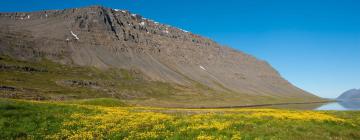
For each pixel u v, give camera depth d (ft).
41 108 107.04
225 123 95.35
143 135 77.30
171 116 109.91
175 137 76.07
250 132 86.63
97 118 96.27
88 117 96.84
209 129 86.33
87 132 78.18
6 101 112.57
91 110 113.60
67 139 73.10
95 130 81.10
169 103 624.59
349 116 155.53
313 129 103.65
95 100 195.83
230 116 117.29
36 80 641.40
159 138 75.92
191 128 86.53
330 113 166.20
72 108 112.88
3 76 595.88
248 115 123.65
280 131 92.89
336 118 134.72
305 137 88.43
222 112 140.05
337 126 115.96
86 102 190.29
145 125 90.58
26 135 75.15
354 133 106.73
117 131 81.25
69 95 561.43
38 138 72.79
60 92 572.51
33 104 112.98
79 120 91.91
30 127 80.53
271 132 89.51
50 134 76.33
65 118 92.89
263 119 113.29
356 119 144.05
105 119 95.09
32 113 96.68
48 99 474.08
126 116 103.24
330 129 107.24
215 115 118.32
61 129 80.23
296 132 94.94
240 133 83.41
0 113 91.76
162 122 96.84
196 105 632.79
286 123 109.70
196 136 78.28
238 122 99.76
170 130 85.66
